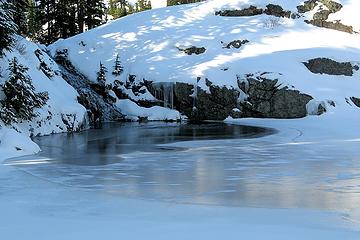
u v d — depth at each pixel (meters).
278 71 28.56
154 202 7.05
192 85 29.92
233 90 28.77
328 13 36.56
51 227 5.45
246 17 37.25
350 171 10.11
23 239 4.95
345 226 5.55
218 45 33.47
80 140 18.03
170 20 37.66
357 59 30.75
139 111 30.50
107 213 6.29
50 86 23.16
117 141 17.59
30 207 6.67
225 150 14.34
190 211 6.41
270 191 7.96
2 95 17.94
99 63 33.62
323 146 14.98
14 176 9.65
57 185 8.61
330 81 28.72
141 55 33.62
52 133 20.77
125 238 4.93
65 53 35.16
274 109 27.44
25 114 18.73
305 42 33.12
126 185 8.61
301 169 10.45
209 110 29.27
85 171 10.35
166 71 31.44
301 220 5.86
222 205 6.84
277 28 35.25
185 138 18.52
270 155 13.02
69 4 43.34
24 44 23.28
